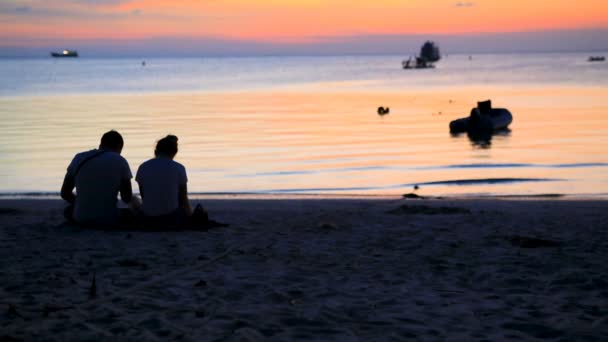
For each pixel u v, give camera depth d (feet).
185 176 27.94
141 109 167.43
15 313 15.28
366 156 83.71
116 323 14.62
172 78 424.87
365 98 216.13
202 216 28.84
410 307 16.55
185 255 22.85
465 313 15.99
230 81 375.25
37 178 67.00
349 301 17.08
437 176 66.23
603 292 18.04
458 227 30.07
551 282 19.29
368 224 31.09
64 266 20.88
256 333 13.99
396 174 68.33
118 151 28.55
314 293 17.87
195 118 142.10
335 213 35.55
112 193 27.89
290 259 22.57
